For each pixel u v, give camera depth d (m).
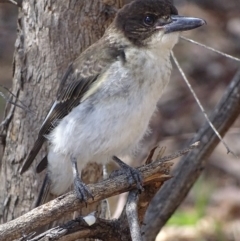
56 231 9.23
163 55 10.82
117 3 11.50
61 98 11.05
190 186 12.57
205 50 21.08
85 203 9.45
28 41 11.34
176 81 20.23
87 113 10.64
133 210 9.18
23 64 11.40
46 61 11.25
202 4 22.78
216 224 15.94
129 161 14.47
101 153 10.89
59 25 11.18
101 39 11.05
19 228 8.95
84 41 11.23
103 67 10.66
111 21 11.40
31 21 11.29
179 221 16.11
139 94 10.59
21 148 11.55
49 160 11.22
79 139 10.76
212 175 17.62
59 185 11.33
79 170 11.16
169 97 19.64
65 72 11.20
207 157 12.59
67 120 10.87
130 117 10.60
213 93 19.73
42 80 11.30
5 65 20.67
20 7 11.41
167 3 10.90
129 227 9.15
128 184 9.56
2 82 19.72
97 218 9.38
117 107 10.55
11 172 11.70
